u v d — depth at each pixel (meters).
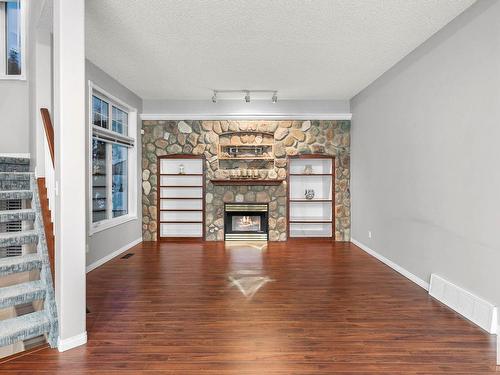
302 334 2.93
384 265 5.29
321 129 7.21
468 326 3.10
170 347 2.69
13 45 4.70
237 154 7.34
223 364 2.45
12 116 4.48
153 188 7.18
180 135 7.18
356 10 3.39
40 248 3.14
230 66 5.04
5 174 3.68
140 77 5.58
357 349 2.67
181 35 3.97
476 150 3.22
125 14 3.47
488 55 3.05
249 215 7.38
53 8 2.94
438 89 3.86
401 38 4.05
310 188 7.49
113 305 3.59
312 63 4.91
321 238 7.25
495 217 2.97
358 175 6.68
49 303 2.76
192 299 3.77
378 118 5.62
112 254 5.73
